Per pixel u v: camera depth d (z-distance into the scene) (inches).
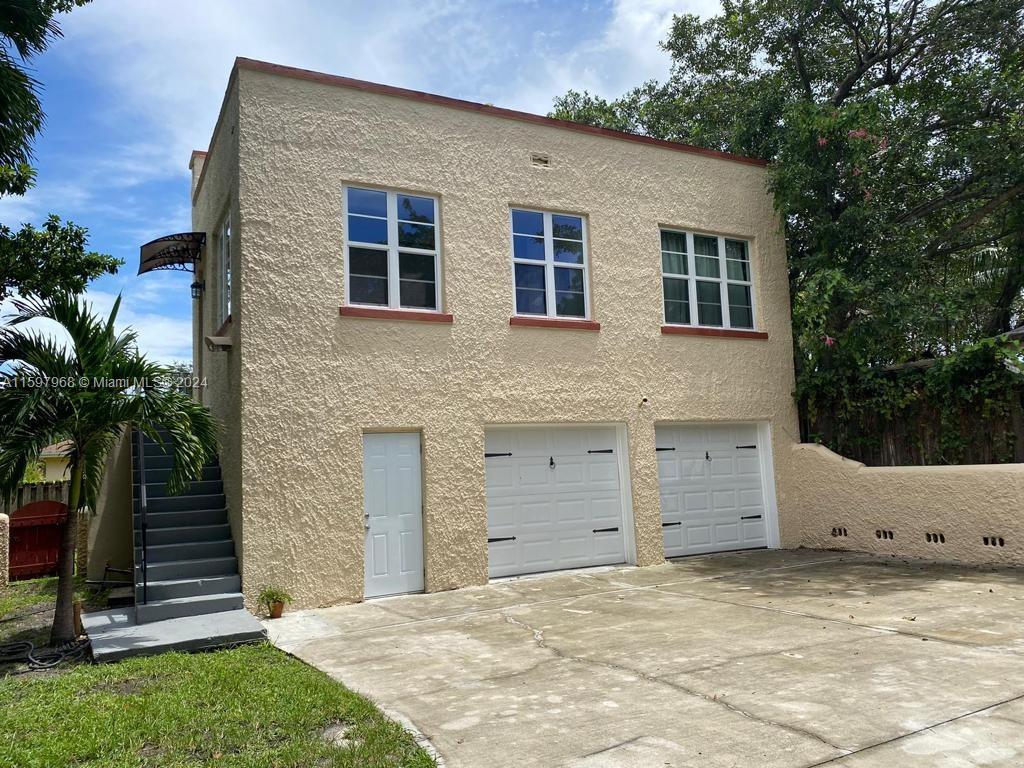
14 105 334.6
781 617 306.2
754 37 646.5
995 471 409.1
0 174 358.0
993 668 219.0
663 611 331.3
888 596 338.6
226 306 440.5
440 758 172.2
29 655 289.4
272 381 367.9
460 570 404.2
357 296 401.1
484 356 424.8
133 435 427.2
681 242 514.3
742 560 474.0
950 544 428.8
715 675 225.1
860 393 504.4
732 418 509.7
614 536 466.0
